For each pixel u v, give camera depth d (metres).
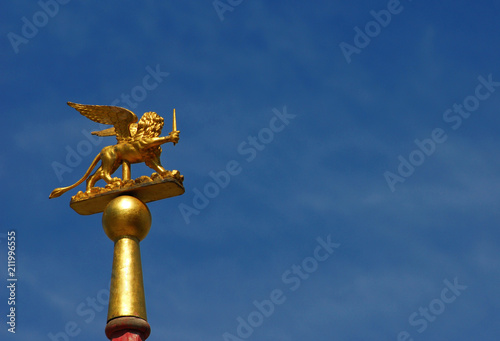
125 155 40.53
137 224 38.19
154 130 41.06
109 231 38.19
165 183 39.00
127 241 37.97
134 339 35.75
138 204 38.56
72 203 39.75
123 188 39.31
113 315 36.22
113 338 35.94
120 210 38.12
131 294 36.66
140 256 37.97
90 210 40.09
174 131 40.53
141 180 39.38
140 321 36.19
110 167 40.56
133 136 41.09
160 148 40.78
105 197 39.38
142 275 37.56
